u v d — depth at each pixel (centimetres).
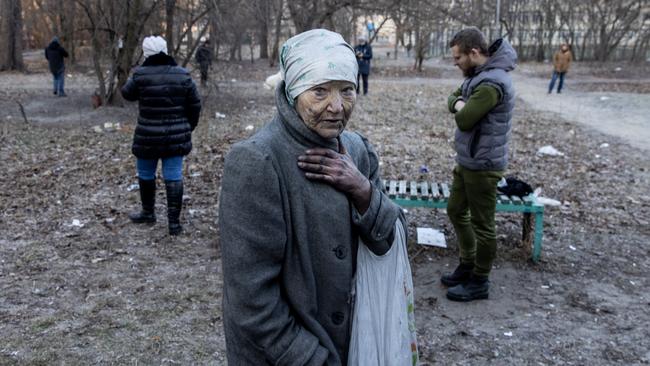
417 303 427
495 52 376
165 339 371
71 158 862
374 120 1277
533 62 4009
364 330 174
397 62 3862
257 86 1908
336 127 164
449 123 1255
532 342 376
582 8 3894
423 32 2750
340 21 2400
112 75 1440
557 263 502
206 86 1474
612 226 597
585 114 1473
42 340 367
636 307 426
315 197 163
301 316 166
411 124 1234
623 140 1096
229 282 160
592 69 3272
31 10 3750
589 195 710
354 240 174
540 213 488
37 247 521
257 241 157
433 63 3741
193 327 388
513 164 877
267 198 158
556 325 398
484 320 404
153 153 530
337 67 159
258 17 1673
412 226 592
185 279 462
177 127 530
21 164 823
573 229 587
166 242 539
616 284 465
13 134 1067
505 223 599
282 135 165
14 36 2652
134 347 361
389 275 180
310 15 1794
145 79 516
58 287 443
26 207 631
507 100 374
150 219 584
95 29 1398
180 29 1420
